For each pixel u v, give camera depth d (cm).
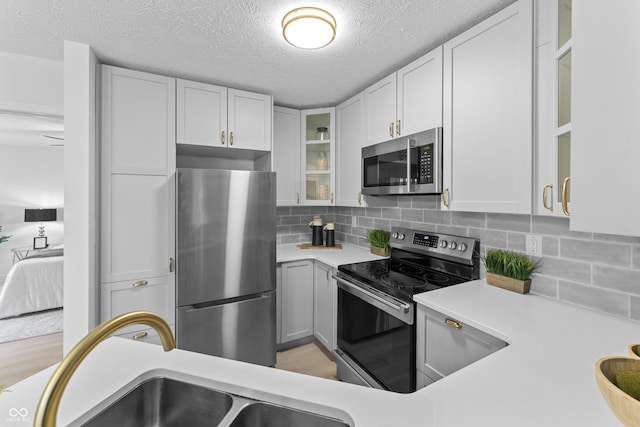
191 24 157
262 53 188
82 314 177
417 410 65
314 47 164
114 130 197
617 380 50
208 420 77
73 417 65
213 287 212
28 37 170
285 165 286
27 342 281
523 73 129
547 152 122
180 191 201
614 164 62
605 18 63
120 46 179
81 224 177
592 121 66
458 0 139
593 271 130
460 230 195
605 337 103
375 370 176
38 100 196
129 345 98
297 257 256
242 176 220
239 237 219
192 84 224
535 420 62
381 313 171
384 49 183
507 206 137
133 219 203
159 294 209
